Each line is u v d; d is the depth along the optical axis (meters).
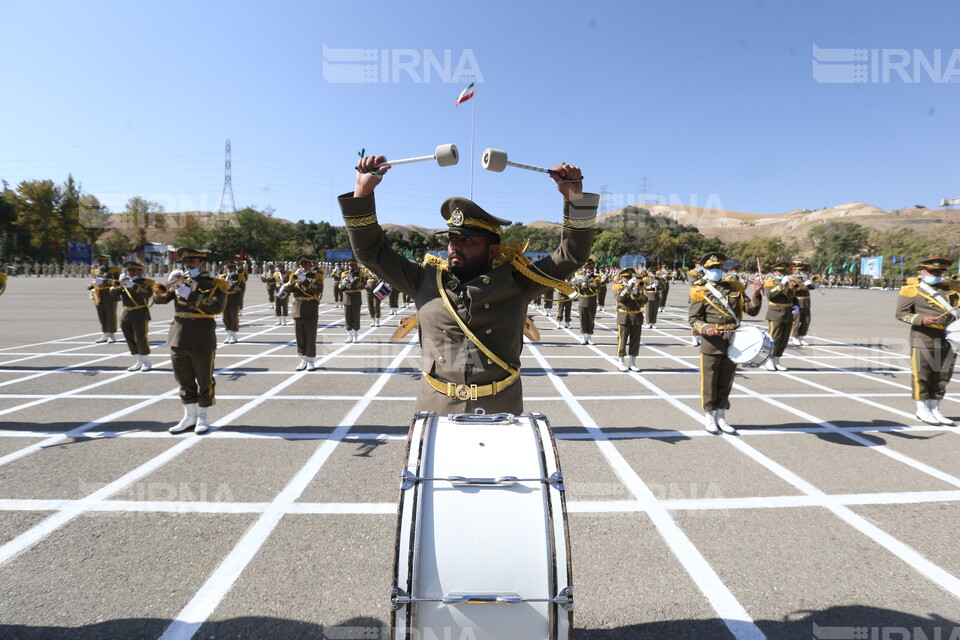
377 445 4.98
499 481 1.85
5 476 4.15
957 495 4.00
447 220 2.72
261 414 6.03
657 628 2.50
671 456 4.79
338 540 3.24
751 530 3.44
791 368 9.55
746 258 86.06
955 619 2.57
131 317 8.25
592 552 3.15
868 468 4.54
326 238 91.12
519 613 1.71
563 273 2.72
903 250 77.44
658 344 12.49
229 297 11.67
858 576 2.93
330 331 13.88
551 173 2.60
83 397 6.69
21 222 60.12
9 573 2.85
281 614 2.55
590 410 6.40
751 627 2.50
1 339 11.58
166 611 2.56
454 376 2.67
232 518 3.50
